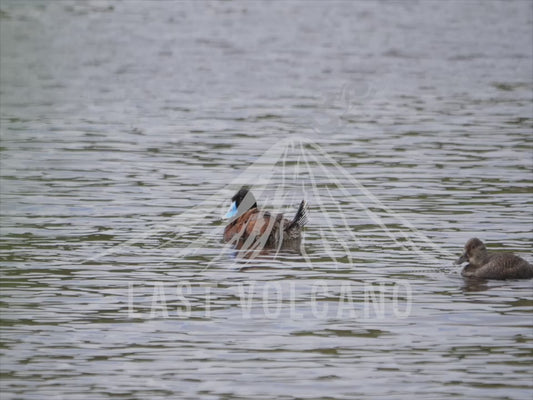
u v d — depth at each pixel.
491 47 161.25
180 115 106.38
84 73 134.25
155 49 156.62
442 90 123.31
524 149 88.38
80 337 43.28
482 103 114.12
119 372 39.75
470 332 43.97
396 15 198.50
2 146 88.56
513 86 126.44
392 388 38.31
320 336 43.56
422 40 168.50
